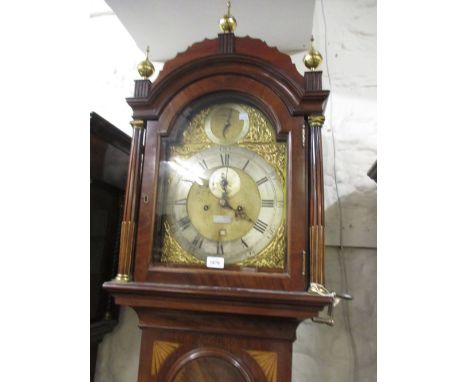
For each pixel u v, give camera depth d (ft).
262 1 3.04
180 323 2.37
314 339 3.27
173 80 2.51
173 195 2.49
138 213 2.44
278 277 2.20
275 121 2.39
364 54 3.71
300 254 2.21
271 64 2.40
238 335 2.31
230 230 2.38
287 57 2.43
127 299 2.33
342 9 3.82
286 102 2.38
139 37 3.67
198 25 3.43
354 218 3.42
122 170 3.50
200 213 2.44
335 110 3.63
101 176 3.09
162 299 2.28
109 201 3.42
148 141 2.50
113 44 4.15
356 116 3.60
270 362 2.26
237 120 2.53
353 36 3.76
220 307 2.23
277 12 3.19
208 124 2.55
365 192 3.45
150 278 2.33
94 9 4.23
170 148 2.55
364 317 3.26
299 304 2.12
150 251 2.37
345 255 3.39
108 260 3.41
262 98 2.42
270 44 3.70
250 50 2.46
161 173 2.49
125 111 4.00
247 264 2.30
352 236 3.39
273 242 2.31
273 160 2.42
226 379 2.27
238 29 3.46
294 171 2.30
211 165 2.50
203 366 2.30
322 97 2.32
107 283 2.30
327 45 3.76
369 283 3.31
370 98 3.62
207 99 2.53
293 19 3.28
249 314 2.23
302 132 2.34
